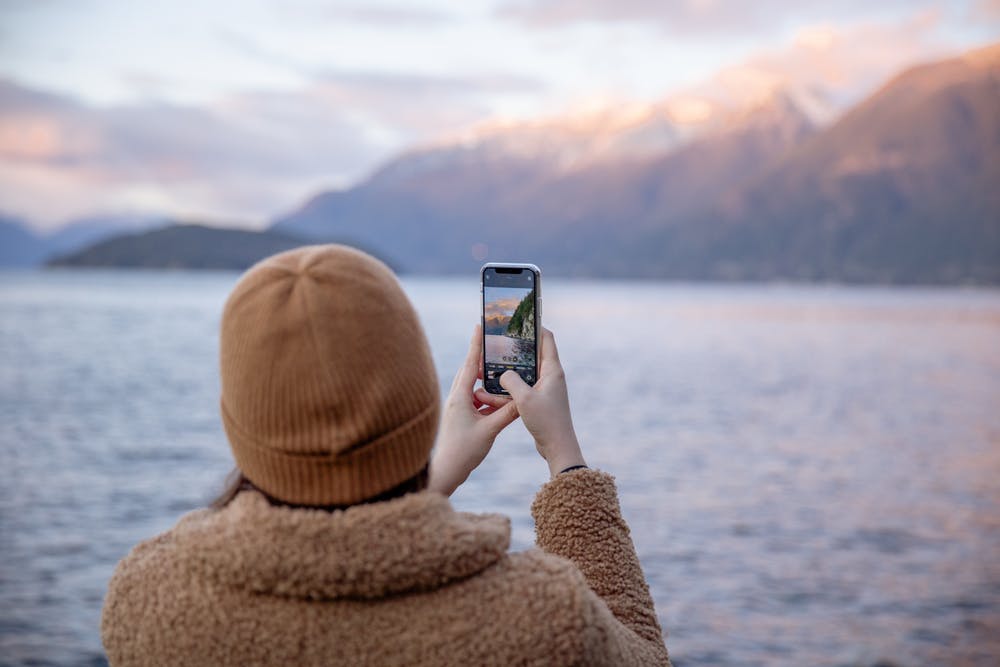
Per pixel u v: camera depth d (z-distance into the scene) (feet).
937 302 646.33
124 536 39.73
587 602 3.47
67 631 27.68
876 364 165.37
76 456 61.11
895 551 41.86
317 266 3.48
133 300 359.25
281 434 3.36
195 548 3.41
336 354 3.34
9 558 35.55
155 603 3.54
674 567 38.42
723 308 462.19
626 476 60.59
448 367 112.27
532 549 3.73
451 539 3.37
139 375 116.37
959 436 83.51
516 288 4.83
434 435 3.61
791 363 164.76
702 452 71.41
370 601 3.43
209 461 59.82
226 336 3.50
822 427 87.86
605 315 354.95
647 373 138.82
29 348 153.07
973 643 29.71
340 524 3.28
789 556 40.52
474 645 3.34
